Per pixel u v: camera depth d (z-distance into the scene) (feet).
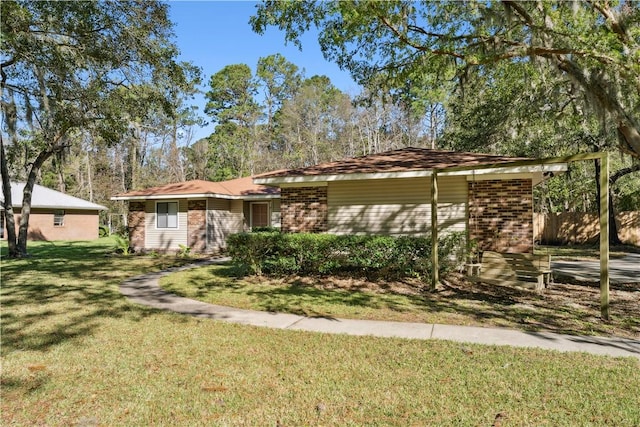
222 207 65.00
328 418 11.19
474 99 58.39
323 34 33.68
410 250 33.65
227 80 157.38
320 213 41.78
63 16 38.04
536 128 53.78
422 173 34.06
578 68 26.43
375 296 28.02
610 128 31.14
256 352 16.61
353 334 19.12
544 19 25.38
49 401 12.32
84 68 41.75
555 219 77.97
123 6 39.50
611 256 55.62
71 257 56.44
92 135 51.52
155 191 63.93
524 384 13.17
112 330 19.93
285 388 13.12
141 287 32.58
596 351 16.46
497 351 16.39
